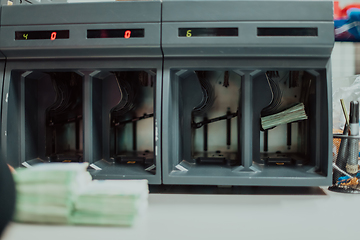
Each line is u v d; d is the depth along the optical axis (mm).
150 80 1227
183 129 1102
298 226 675
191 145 1128
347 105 1285
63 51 994
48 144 1178
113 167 1071
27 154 1092
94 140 1046
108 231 583
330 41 918
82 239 544
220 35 943
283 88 1193
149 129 1235
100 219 585
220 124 1209
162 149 974
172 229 648
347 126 1013
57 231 571
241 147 1019
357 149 979
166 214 757
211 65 986
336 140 1101
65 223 578
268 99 1049
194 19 945
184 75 1066
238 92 1198
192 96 1089
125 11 960
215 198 916
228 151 1208
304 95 1148
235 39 935
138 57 997
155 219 716
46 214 570
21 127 1068
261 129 1101
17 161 1063
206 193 979
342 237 611
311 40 921
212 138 1214
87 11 969
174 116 1030
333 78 1481
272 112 1144
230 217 738
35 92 1146
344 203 861
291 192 990
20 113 1070
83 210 586
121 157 1169
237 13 937
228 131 1206
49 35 983
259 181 959
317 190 1018
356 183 967
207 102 1185
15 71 1057
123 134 1240
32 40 987
